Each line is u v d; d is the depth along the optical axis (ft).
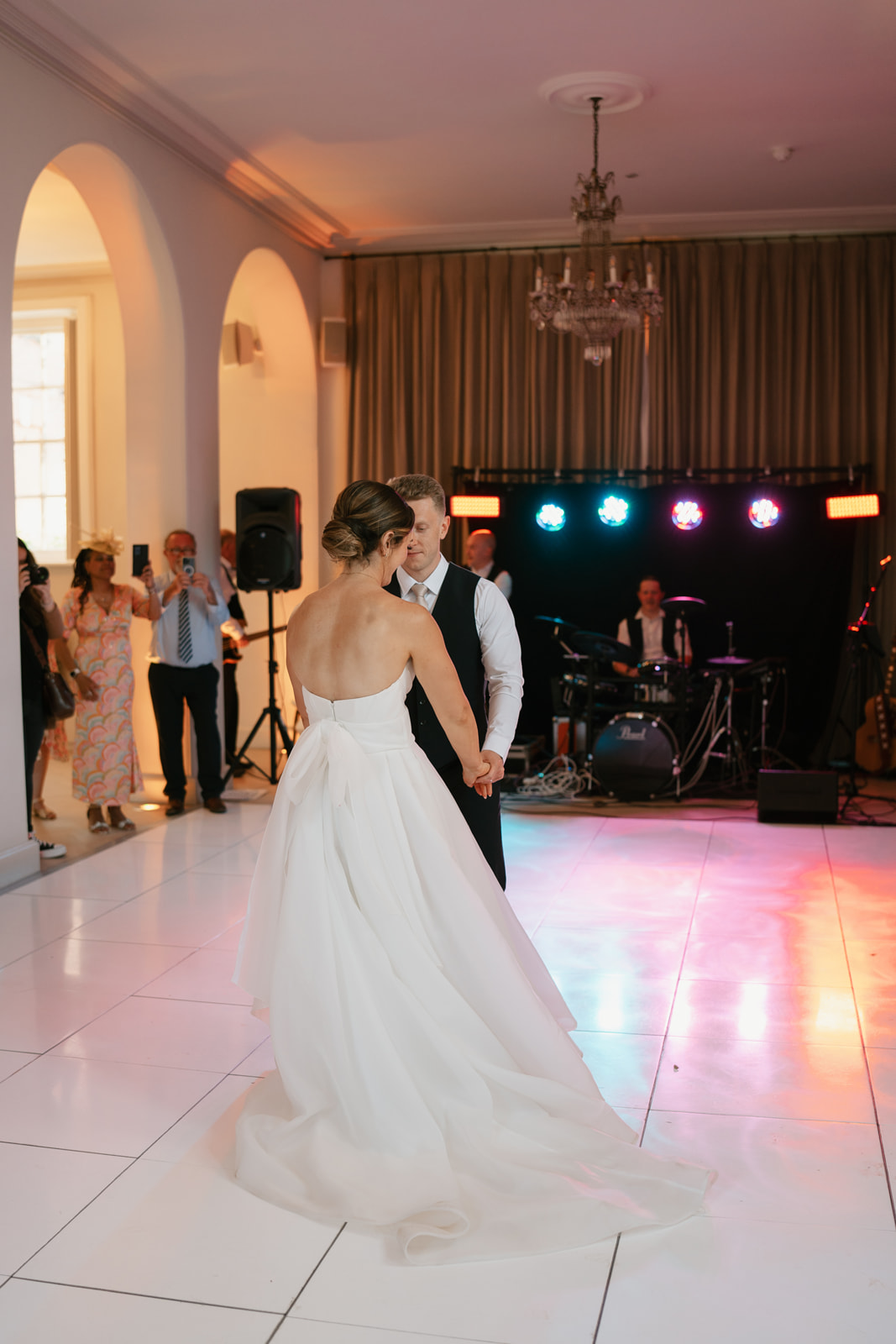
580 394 25.81
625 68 17.13
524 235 25.58
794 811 19.72
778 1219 7.27
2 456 15.23
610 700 23.72
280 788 8.04
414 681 9.46
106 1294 6.50
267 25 15.65
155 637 19.69
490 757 8.79
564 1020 9.05
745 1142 8.32
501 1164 7.48
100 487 27.37
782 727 24.25
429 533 9.36
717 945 12.99
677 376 25.43
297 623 8.05
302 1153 7.61
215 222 21.26
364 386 26.73
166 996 11.28
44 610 16.81
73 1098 9.04
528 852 17.62
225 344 25.91
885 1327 6.20
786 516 24.98
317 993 7.61
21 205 15.61
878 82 17.69
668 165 21.50
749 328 25.21
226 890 15.16
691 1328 6.18
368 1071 7.52
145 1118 8.68
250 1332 6.15
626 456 25.68
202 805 20.67
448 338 26.40
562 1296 6.46
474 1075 7.64
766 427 25.23
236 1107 8.87
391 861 7.73
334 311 26.73
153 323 20.11
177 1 14.90
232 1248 6.95
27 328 27.40
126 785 18.48
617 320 19.11
